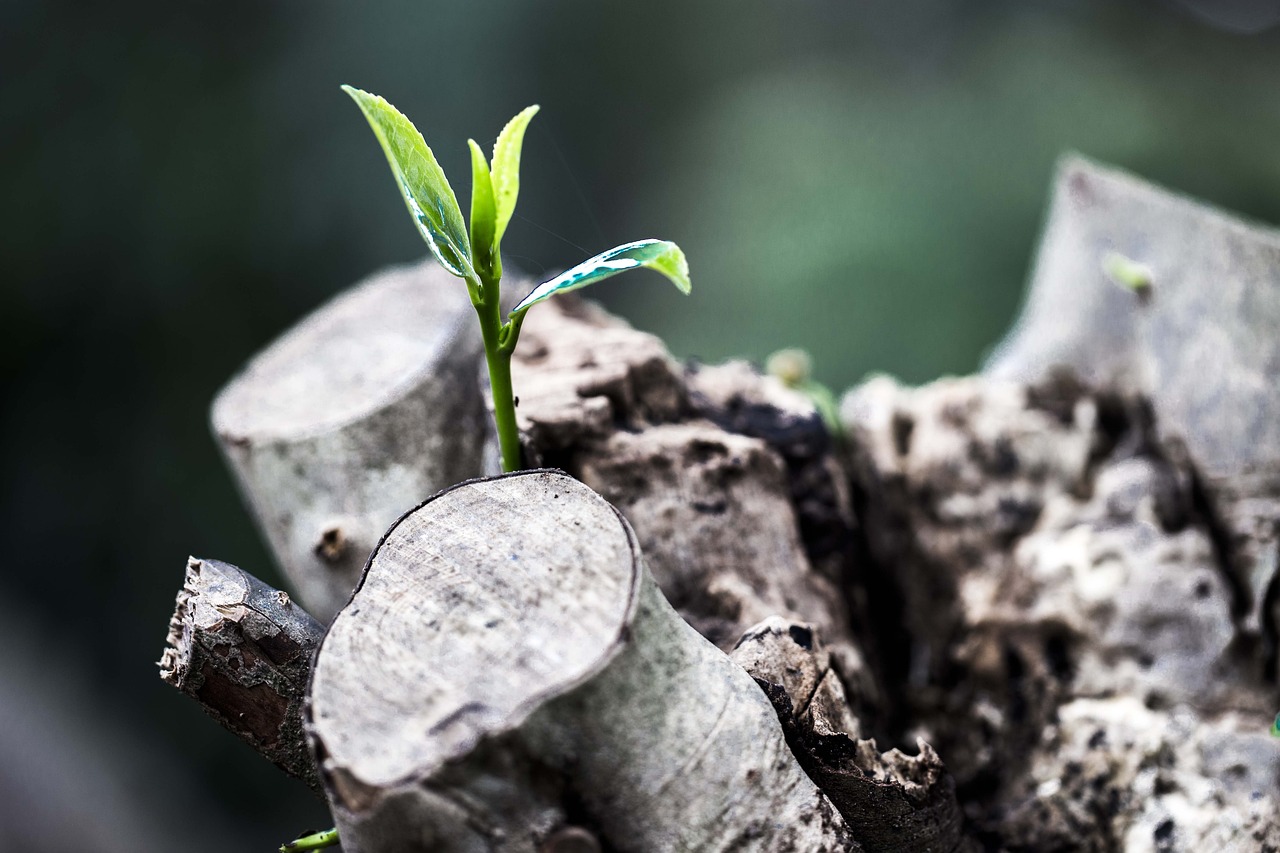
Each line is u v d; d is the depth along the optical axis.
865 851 0.44
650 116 2.07
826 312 1.44
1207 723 0.48
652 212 1.93
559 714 0.39
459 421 0.49
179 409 1.73
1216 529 0.50
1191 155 1.57
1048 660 0.50
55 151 1.66
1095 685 0.49
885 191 1.56
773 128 1.78
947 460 0.53
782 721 0.43
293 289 1.75
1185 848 0.47
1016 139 1.60
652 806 0.40
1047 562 0.50
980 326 1.42
